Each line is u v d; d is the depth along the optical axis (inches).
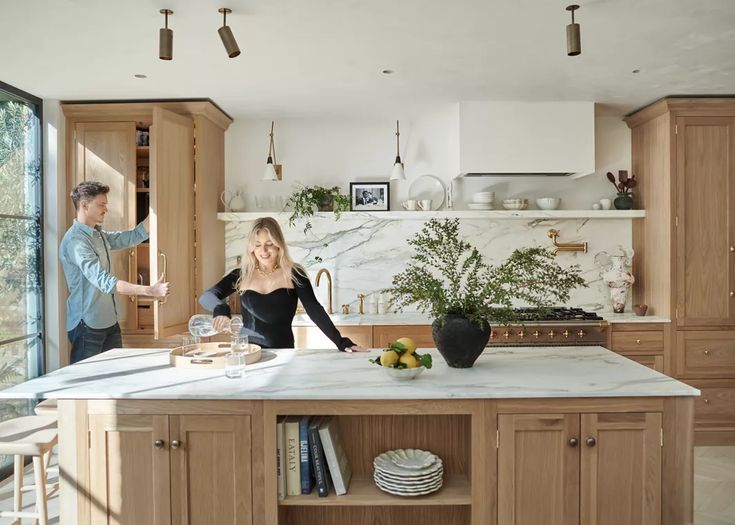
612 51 134.5
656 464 90.6
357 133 202.5
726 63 143.7
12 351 158.6
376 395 87.8
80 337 145.8
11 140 159.8
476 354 102.4
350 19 114.3
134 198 176.4
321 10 109.9
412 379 95.9
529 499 90.5
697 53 136.2
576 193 200.8
